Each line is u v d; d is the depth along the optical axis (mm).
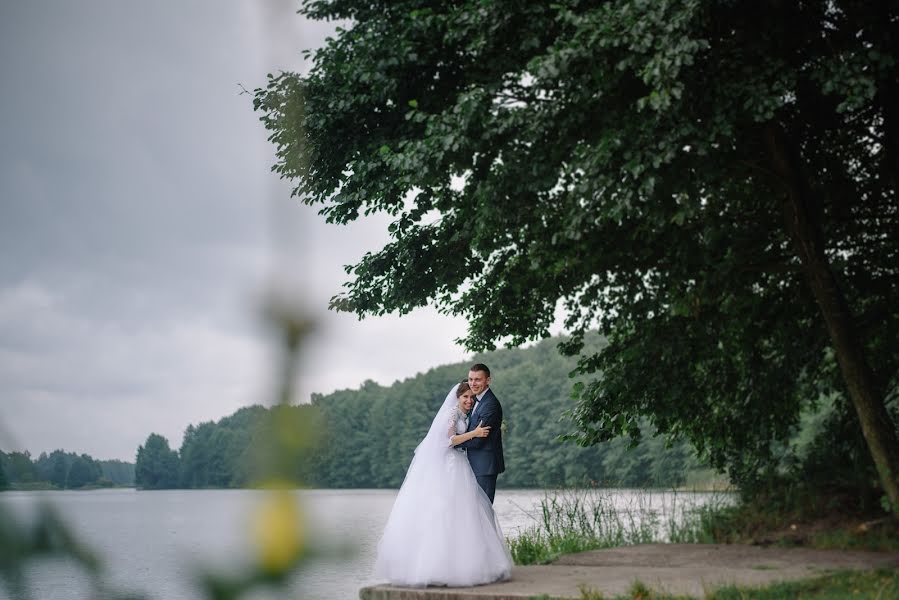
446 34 11219
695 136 9656
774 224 13250
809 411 14445
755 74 9812
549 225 11633
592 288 13430
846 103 9391
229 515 611
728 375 13430
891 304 12734
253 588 599
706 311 12602
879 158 13156
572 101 10109
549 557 11219
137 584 607
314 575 607
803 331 13484
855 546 10117
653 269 13031
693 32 9922
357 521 625
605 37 9273
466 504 8414
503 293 13883
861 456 12922
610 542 12422
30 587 614
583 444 13438
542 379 105750
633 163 9258
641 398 13055
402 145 11195
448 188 12859
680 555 10156
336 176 12914
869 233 13156
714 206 12555
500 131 10266
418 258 13570
